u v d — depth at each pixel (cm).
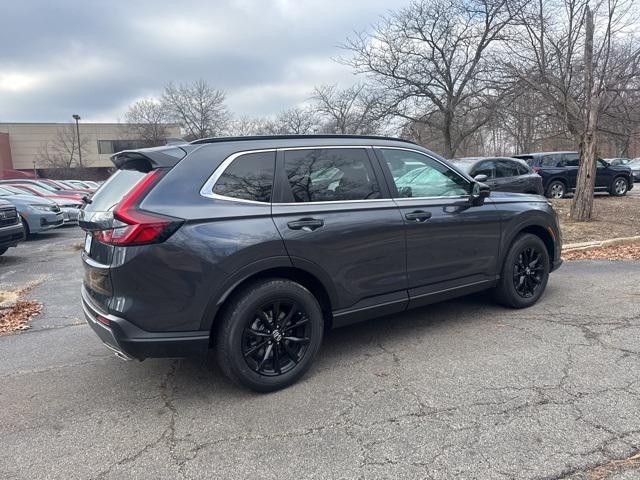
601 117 1048
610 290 552
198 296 308
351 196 376
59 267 858
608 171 1730
